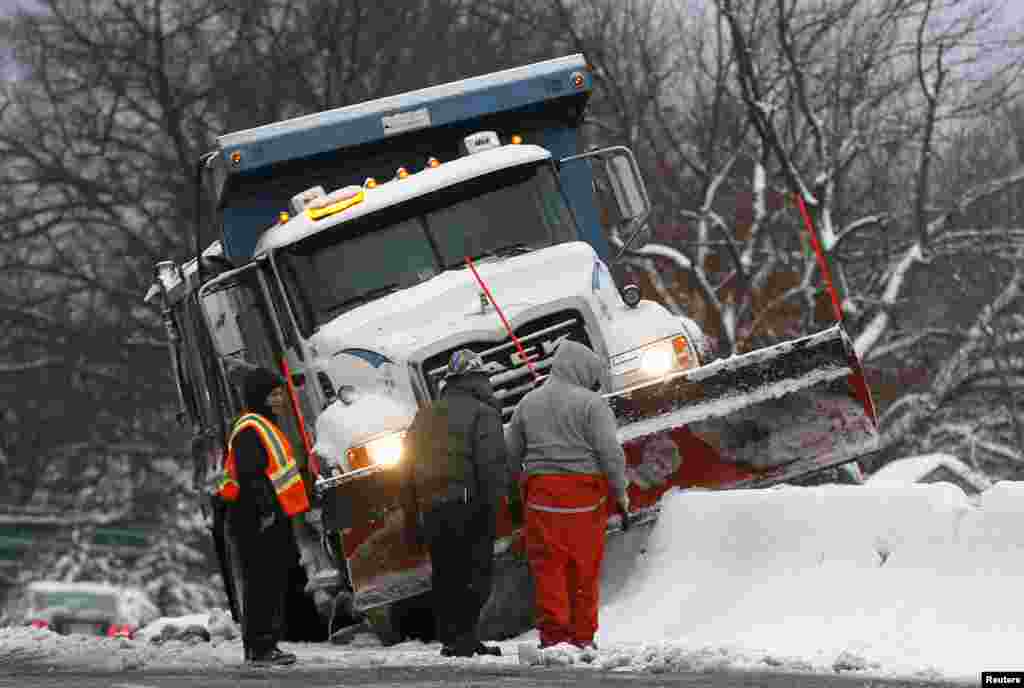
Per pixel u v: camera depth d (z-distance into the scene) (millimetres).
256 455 26047
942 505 23703
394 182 36875
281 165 37750
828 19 74062
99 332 104625
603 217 65875
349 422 32719
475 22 102438
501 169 36469
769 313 73875
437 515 26359
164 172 105188
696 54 85062
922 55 72312
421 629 33750
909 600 23219
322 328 35250
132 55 101000
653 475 31109
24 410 112562
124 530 141625
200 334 41844
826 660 21875
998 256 67812
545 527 25500
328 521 30156
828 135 75812
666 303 71562
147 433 111375
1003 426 65750
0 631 34781
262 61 102438
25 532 139250
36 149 108562
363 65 102250
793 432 31703
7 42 104375
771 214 75938
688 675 20562
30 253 110500
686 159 78000
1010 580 22062
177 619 44750
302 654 29188
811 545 25828
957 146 76938
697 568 28172
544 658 23344
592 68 78625
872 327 67062
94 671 23625
